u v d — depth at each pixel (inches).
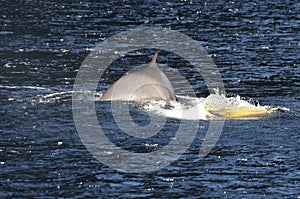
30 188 2021.4
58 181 2070.6
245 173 2150.6
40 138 2348.7
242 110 2632.9
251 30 4192.9
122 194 2009.1
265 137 2391.7
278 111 2645.2
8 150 2255.2
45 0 4940.9
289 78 3142.2
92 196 1989.4
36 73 3120.1
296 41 3929.6
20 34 3946.9
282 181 2106.3
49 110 2591.0
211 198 1996.8
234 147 2317.9
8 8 4650.6
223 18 4537.4
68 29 4111.7
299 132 2434.8
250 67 3331.7
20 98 2716.5
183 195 2012.8
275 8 4877.0
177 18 4510.3
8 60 3358.8
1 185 2032.5
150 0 5039.4
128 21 4384.8
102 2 4931.1
